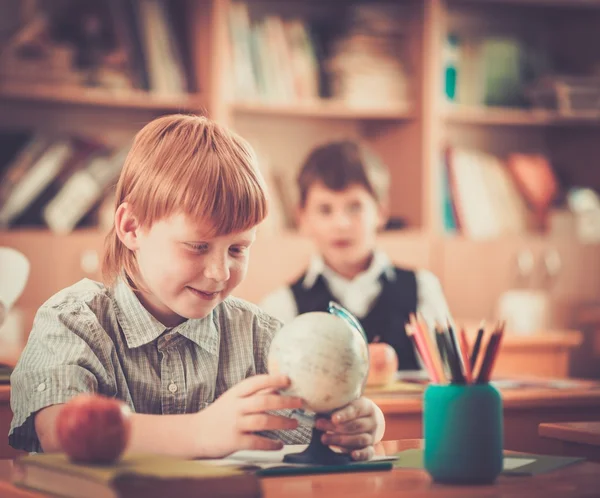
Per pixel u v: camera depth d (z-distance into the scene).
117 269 1.48
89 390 1.33
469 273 4.07
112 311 1.48
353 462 1.15
